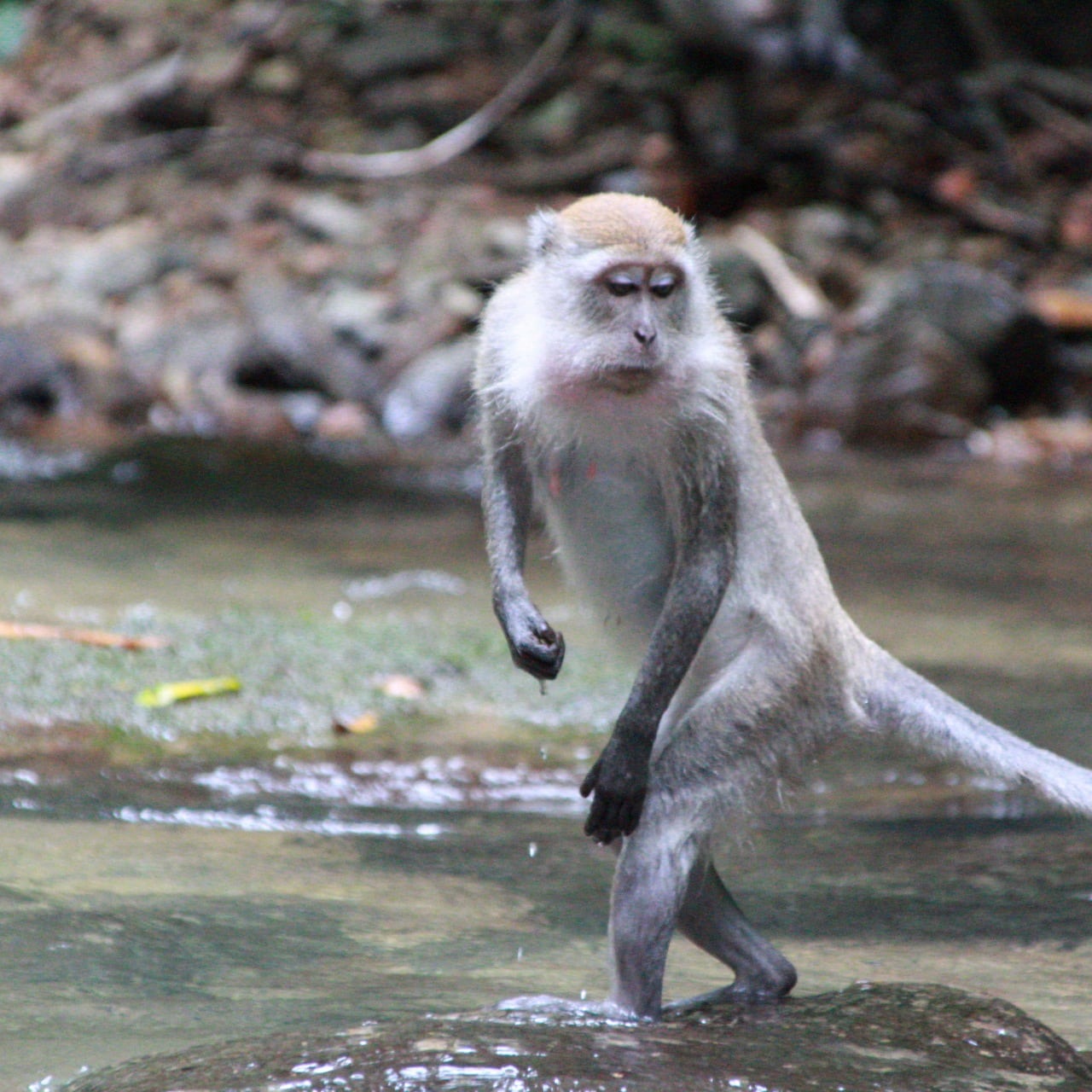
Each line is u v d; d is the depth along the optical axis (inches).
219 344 1021.8
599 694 474.3
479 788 411.5
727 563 288.5
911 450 992.9
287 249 1106.7
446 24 1268.5
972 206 1180.5
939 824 405.4
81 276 1065.5
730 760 281.9
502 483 307.3
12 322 1028.5
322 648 499.5
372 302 1056.2
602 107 1211.2
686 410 288.5
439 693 471.5
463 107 1210.0
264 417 983.6
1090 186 1237.7
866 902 350.6
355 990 284.8
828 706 293.4
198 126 1206.3
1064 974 309.7
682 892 273.9
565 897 343.6
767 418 1011.9
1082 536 746.8
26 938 304.2
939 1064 247.1
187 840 370.6
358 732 438.3
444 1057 236.2
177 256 1090.1
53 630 497.0
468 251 1087.0
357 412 1004.6
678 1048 247.9
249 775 409.7
